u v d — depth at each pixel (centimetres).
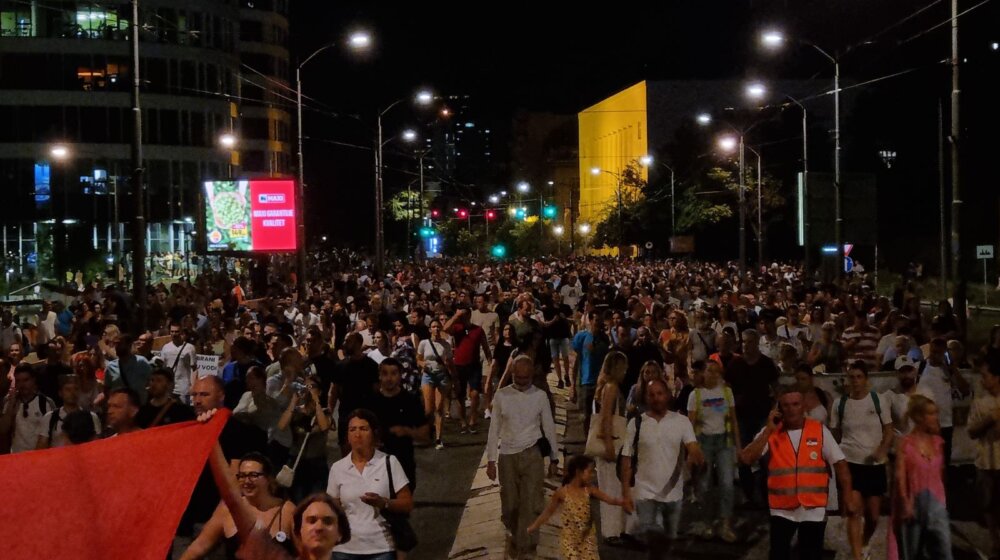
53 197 7206
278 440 1048
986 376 1073
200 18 7706
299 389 1066
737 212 7250
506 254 10656
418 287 3362
